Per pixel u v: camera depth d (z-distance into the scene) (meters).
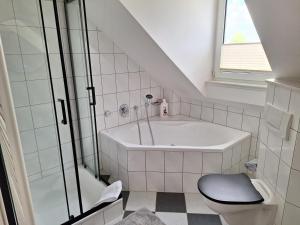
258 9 1.13
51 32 1.91
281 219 1.35
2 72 0.78
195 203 1.95
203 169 2.01
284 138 1.29
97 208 1.66
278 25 1.14
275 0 1.01
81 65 2.01
